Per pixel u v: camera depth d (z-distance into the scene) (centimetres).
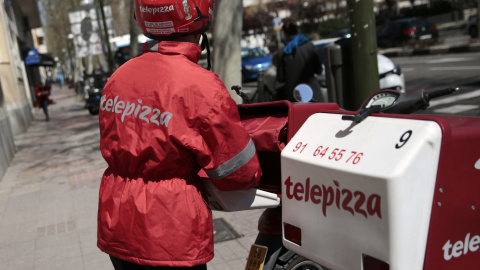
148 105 195
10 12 2447
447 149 161
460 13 3838
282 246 245
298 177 197
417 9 4194
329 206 183
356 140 180
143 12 205
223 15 689
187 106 190
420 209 160
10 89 1695
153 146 192
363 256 172
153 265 194
